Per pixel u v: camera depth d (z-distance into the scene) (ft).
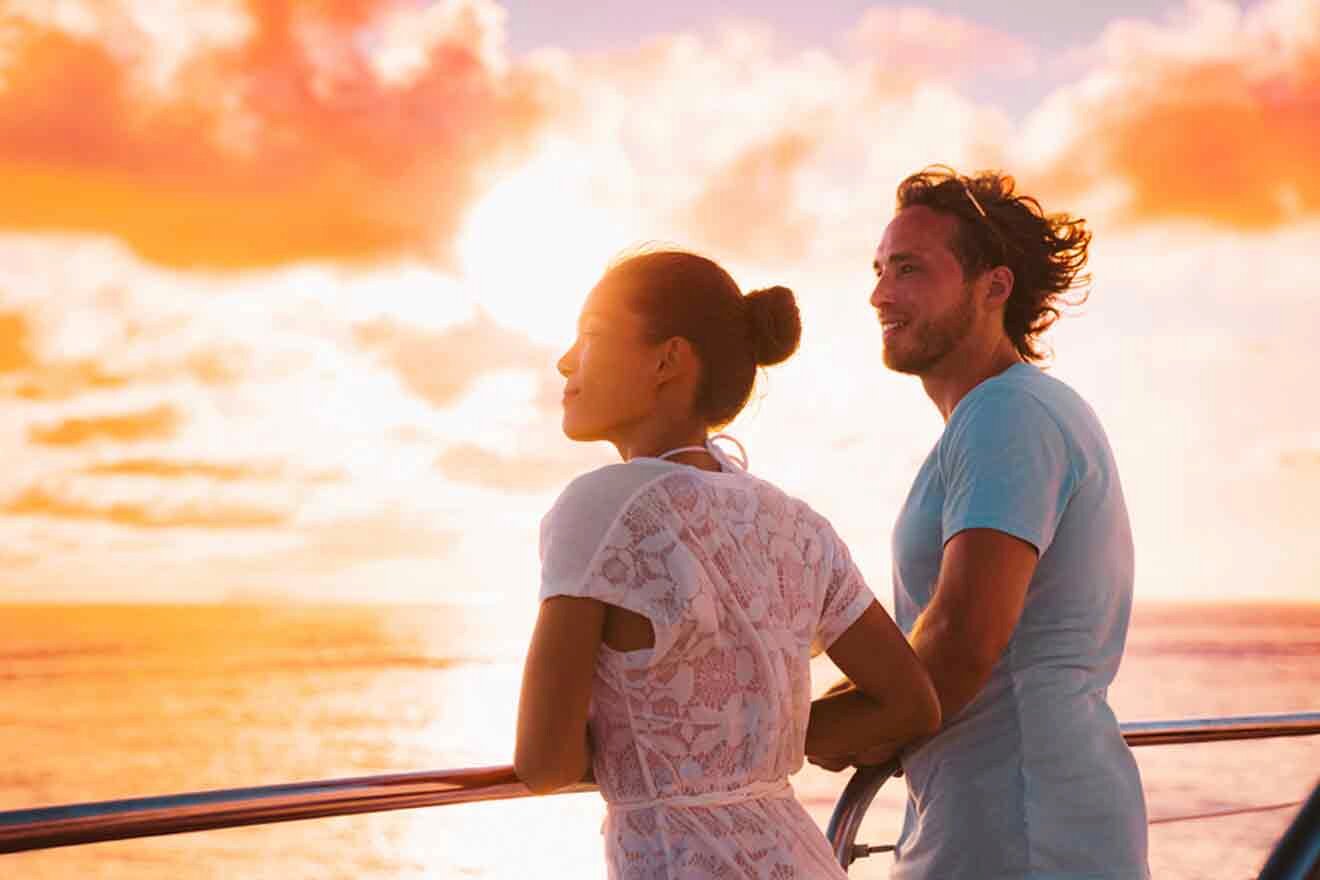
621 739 4.24
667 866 4.14
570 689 4.15
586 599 4.17
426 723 196.65
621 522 4.23
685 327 4.56
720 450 4.68
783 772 4.46
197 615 397.60
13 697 212.64
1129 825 5.65
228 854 35.17
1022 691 5.62
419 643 315.99
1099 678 5.76
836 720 4.95
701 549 4.30
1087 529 5.69
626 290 4.60
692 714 4.23
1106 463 5.82
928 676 5.05
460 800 4.34
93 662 263.70
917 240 6.24
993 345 6.25
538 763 4.17
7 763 160.56
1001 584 5.39
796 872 4.33
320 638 338.75
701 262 4.69
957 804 5.64
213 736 179.52
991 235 6.16
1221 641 295.69
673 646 4.21
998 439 5.56
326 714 198.80
